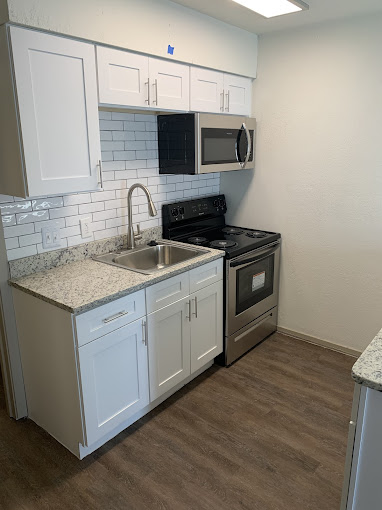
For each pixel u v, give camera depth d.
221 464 1.99
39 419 2.25
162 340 2.30
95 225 2.52
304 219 3.05
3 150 1.87
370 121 2.61
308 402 2.46
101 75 1.98
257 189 3.26
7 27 1.62
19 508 1.75
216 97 2.73
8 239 2.10
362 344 2.96
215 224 3.38
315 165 2.90
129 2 2.01
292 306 3.28
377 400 1.20
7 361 2.23
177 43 2.32
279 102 2.98
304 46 2.78
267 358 2.98
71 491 1.84
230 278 2.71
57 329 1.88
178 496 1.81
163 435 2.19
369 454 1.26
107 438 2.15
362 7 2.37
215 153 2.77
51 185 1.88
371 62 2.53
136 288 2.03
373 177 2.67
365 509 1.32
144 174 2.78
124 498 1.80
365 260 2.82
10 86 1.70
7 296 2.13
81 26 1.84
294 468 1.96
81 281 2.08
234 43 2.76
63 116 1.87
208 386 2.64
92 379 1.91
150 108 2.28
